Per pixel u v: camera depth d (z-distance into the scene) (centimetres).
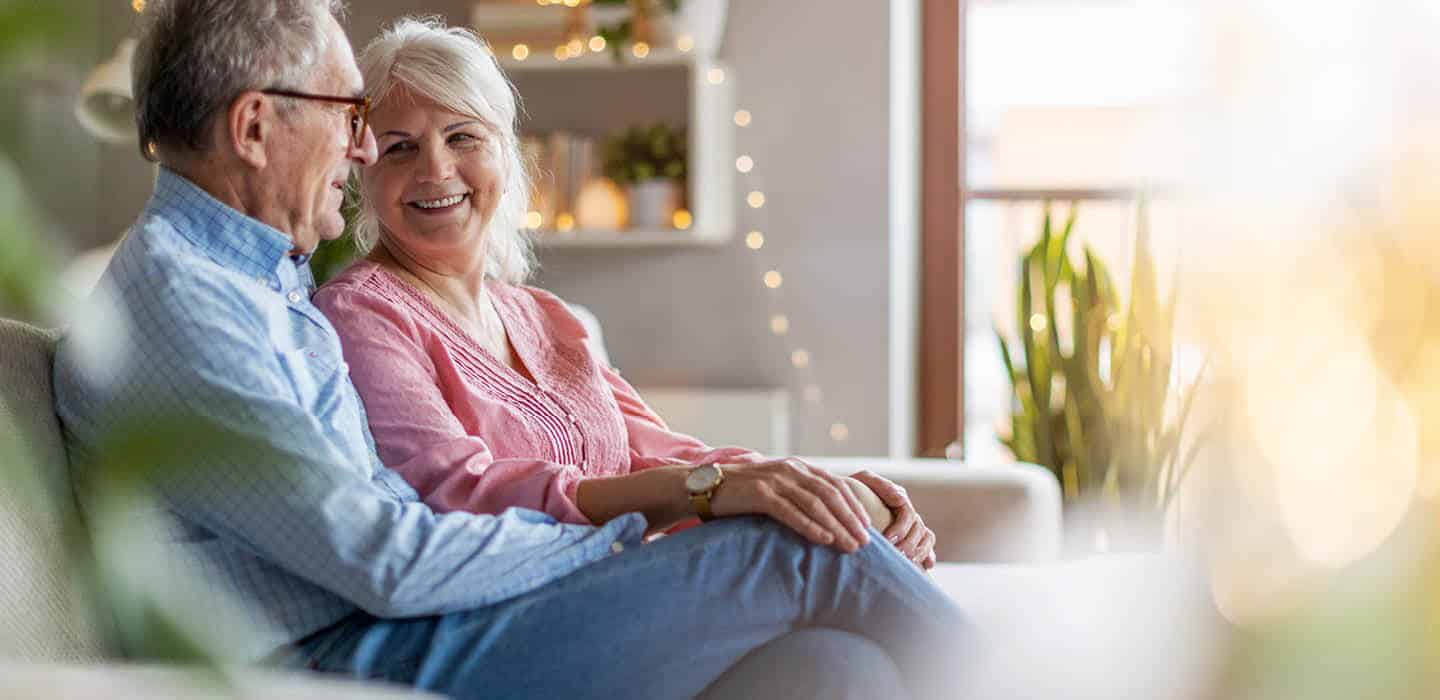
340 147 144
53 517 118
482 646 127
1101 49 404
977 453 425
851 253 366
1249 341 43
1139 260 337
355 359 152
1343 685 36
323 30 142
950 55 397
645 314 376
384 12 379
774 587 130
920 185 400
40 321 36
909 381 387
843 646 124
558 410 171
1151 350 337
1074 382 350
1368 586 37
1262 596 39
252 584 128
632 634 128
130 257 130
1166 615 111
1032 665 123
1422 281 40
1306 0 43
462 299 172
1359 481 39
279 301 137
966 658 129
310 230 144
